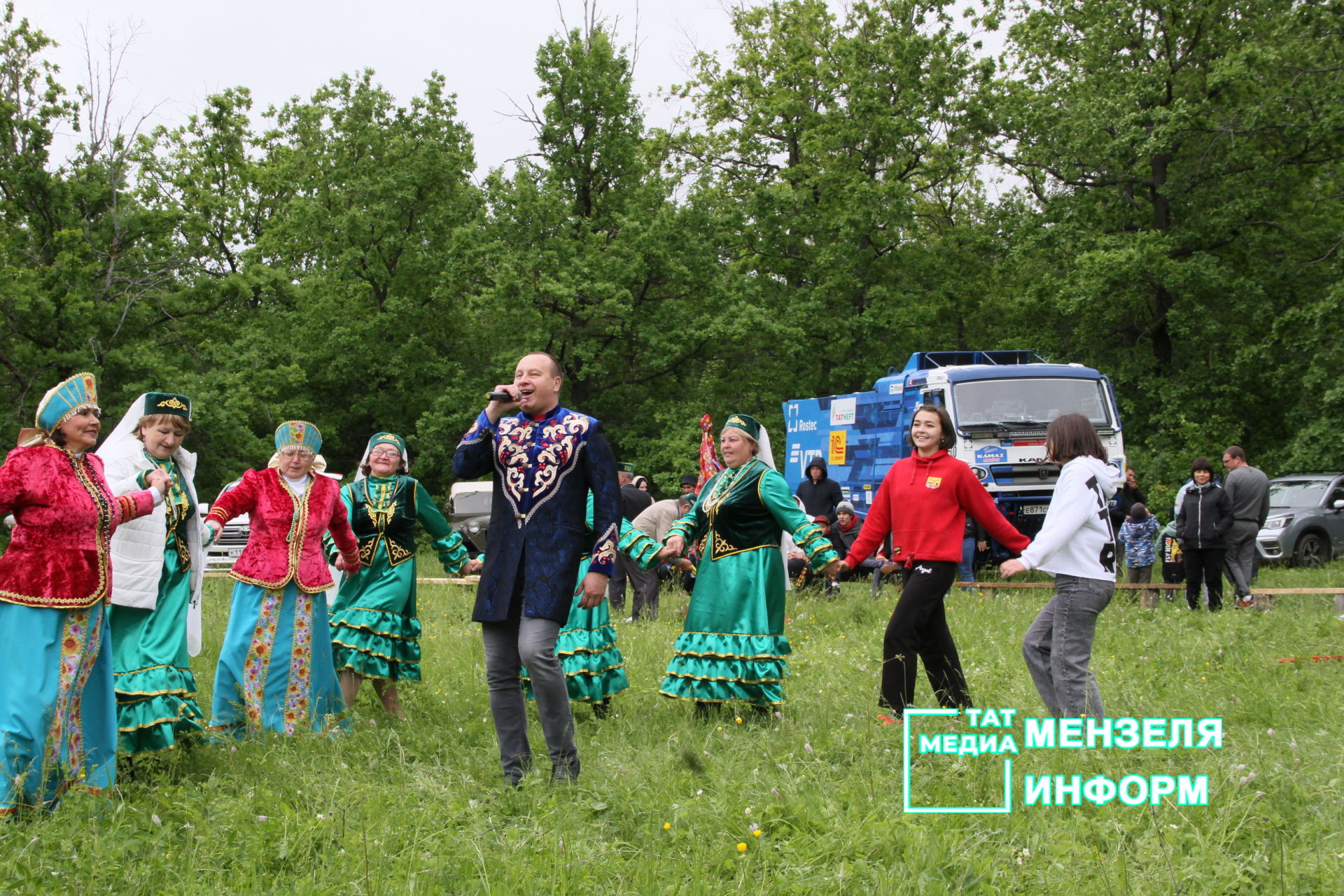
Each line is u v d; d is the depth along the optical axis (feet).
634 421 88.58
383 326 91.50
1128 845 12.50
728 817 13.34
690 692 20.29
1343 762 15.20
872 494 57.21
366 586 21.68
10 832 13.44
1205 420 77.36
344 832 12.94
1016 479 48.60
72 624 15.21
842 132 88.28
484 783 15.65
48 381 77.46
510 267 81.05
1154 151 73.56
